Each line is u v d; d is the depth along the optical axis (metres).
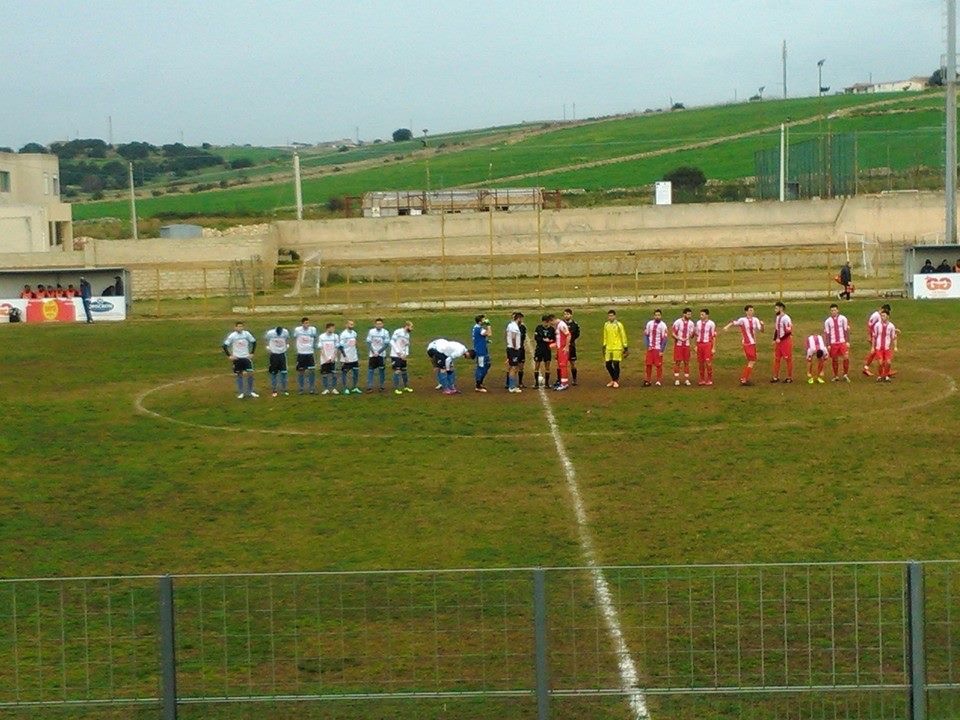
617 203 116.88
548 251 85.38
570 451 29.14
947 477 25.81
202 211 140.88
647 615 16.61
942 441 29.08
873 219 84.38
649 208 87.44
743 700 14.34
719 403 34.34
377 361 37.47
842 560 20.53
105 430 32.81
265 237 80.88
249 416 34.25
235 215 124.12
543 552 21.61
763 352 44.34
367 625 16.50
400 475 27.38
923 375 38.38
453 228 87.56
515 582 18.00
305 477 27.44
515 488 26.00
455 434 31.31
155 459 29.44
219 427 32.91
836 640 15.65
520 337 37.06
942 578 17.95
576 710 14.26
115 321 58.84
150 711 14.48
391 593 17.86
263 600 18.00
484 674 14.70
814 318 52.66
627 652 15.56
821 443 29.17
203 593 18.50
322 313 61.22
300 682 15.03
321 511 24.77
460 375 40.47
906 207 84.25
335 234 87.88
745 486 25.53
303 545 22.53
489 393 36.88
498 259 75.88
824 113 172.62
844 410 32.91
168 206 153.00
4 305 59.41
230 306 66.19
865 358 41.91
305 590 18.14
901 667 14.79
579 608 16.91
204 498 25.94
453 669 15.22
